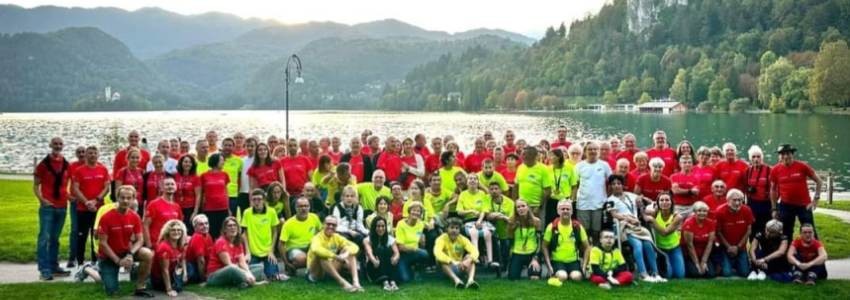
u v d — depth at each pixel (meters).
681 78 162.38
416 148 19.08
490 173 15.34
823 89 112.38
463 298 12.35
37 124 147.88
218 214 14.85
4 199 25.84
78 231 14.34
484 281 13.88
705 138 83.12
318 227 14.48
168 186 13.56
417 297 12.45
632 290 13.01
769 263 14.06
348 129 120.50
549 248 14.17
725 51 168.38
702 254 14.41
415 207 14.06
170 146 18.27
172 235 12.71
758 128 96.00
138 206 14.76
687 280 13.98
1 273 14.20
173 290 12.63
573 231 14.05
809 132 85.25
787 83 125.00
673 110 161.12
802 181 14.75
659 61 188.12
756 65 149.62
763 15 180.50
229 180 15.46
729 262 14.52
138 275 12.43
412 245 13.95
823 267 13.77
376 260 13.55
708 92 153.75
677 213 14.41
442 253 13.71
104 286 12.66
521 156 17.69
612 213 14.58
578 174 15.28
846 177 45.44
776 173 14.93
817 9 158.88
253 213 14.19
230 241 13.46
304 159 16.84
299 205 14.24
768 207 15.12
